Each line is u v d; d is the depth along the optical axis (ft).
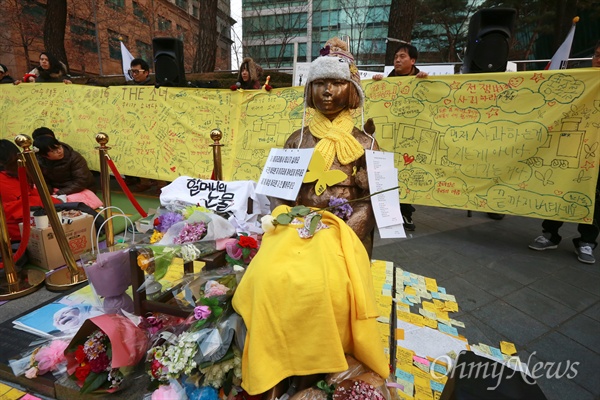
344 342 4.53
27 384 5.65
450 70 18.19
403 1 20.90
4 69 20.56
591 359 6.59
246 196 7.88
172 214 7.23
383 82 12.92
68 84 17.71
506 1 37.76
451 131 12.19
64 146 13.56
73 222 9.91
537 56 53.62
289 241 4.95
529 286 9.49
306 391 4.46
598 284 9.64
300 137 6.45
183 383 4.91
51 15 27.32
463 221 15.97
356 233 5.60
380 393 4.43
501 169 11.64
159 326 6.07
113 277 6.34
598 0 32.91
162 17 54.95
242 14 48.49
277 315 4.32
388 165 5.94
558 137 10.83
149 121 16.39
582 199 10.66
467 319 7.85
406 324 7.50
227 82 24.98
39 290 8.76
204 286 5.81
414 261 11.13
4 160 10.12
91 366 5.28
